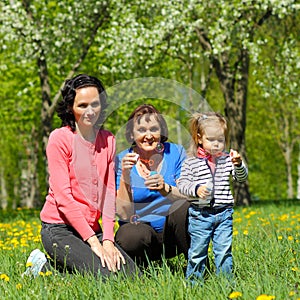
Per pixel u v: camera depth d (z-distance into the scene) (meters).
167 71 23.67
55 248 5.27
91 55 24.97
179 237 5.44
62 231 5.38
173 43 19.16
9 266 5.62
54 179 5.32
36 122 32.78
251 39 18.72
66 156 5.35
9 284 4.82
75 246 5.22
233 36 17.88
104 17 19.55
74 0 18.61
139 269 5.12
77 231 5.30
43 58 19.28
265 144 44.69
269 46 20.00
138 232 5.38
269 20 19.61
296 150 47.31
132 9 19.20
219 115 5.20
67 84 5.34
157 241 5.53
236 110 20.30
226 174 5.12
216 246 5.07
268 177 49.03
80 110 5.27
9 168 44.16
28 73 28.52
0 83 29.86
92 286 4.38
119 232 5.48
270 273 5.09
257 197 52.12
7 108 31.48
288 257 5.66
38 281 4.87
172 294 4.14
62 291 4.50
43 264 5.44
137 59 19.19
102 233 5.54
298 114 37.97
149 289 4.38
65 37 19.02
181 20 18.03
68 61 21.81
